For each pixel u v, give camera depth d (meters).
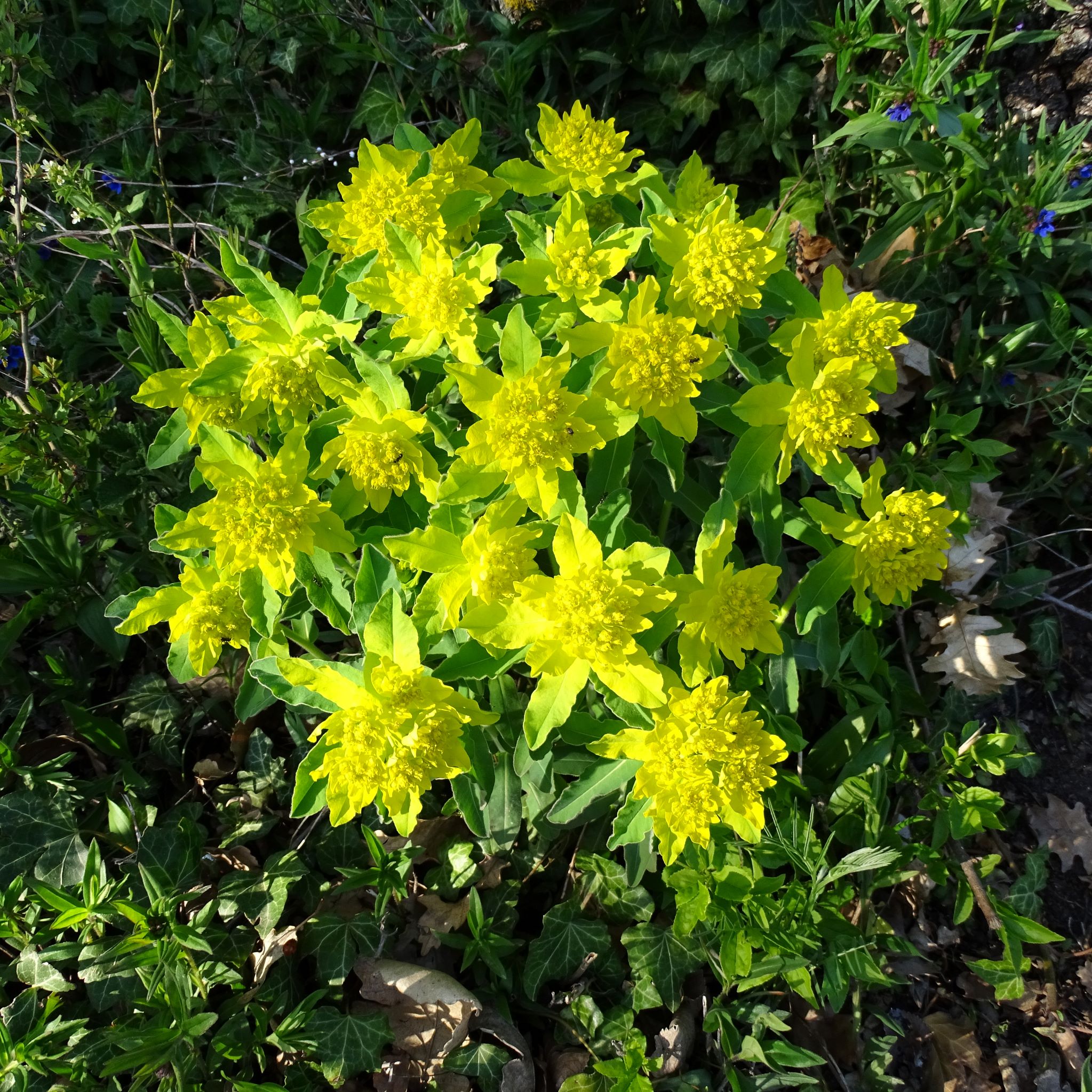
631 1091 0.54
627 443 0.55
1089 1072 0.58
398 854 0.60
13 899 0.57
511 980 0.61
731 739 0.48
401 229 0.53
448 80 0.82
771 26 0.76
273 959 0.59
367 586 0.52
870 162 0.76
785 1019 0.60
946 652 0.68
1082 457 0.71
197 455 0.69
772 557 0.54
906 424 0.74
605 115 0.82
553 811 0.54
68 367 0.75
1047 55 0.74
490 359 0.60
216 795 0.66
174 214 0.81
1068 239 0.71
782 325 0.55
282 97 0.86
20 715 0.63
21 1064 0.53
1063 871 0.66
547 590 0.48
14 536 0.67
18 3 0.72
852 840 0.60
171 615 0.56
